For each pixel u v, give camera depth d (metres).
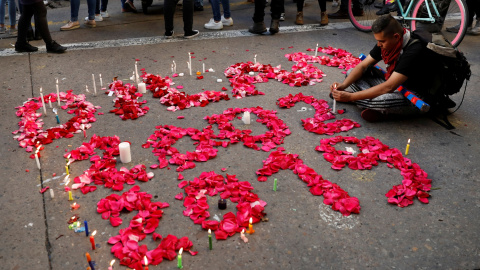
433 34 3.65
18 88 4.81
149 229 2.60
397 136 3.72
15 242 2.53
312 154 3.47
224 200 2.80
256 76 5.07
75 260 2.40
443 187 3.04
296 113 4.17
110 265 2.34
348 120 3.93
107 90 4.72
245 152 3.50
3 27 7.01
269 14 8.25
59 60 5.75
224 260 2.40
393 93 3.82
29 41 6.57
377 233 2.61
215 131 3.82
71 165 3.31
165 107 4.32
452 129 3.85
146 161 3.36
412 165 3.24
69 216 2.75
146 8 8.27
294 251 2.47
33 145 3.57
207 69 5.43
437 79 3.72
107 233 2.61
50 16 8.41
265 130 3.84
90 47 6.32
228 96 4.57
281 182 3.10
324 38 6.75
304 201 2.90
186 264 2.37
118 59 5.80
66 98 4.49
